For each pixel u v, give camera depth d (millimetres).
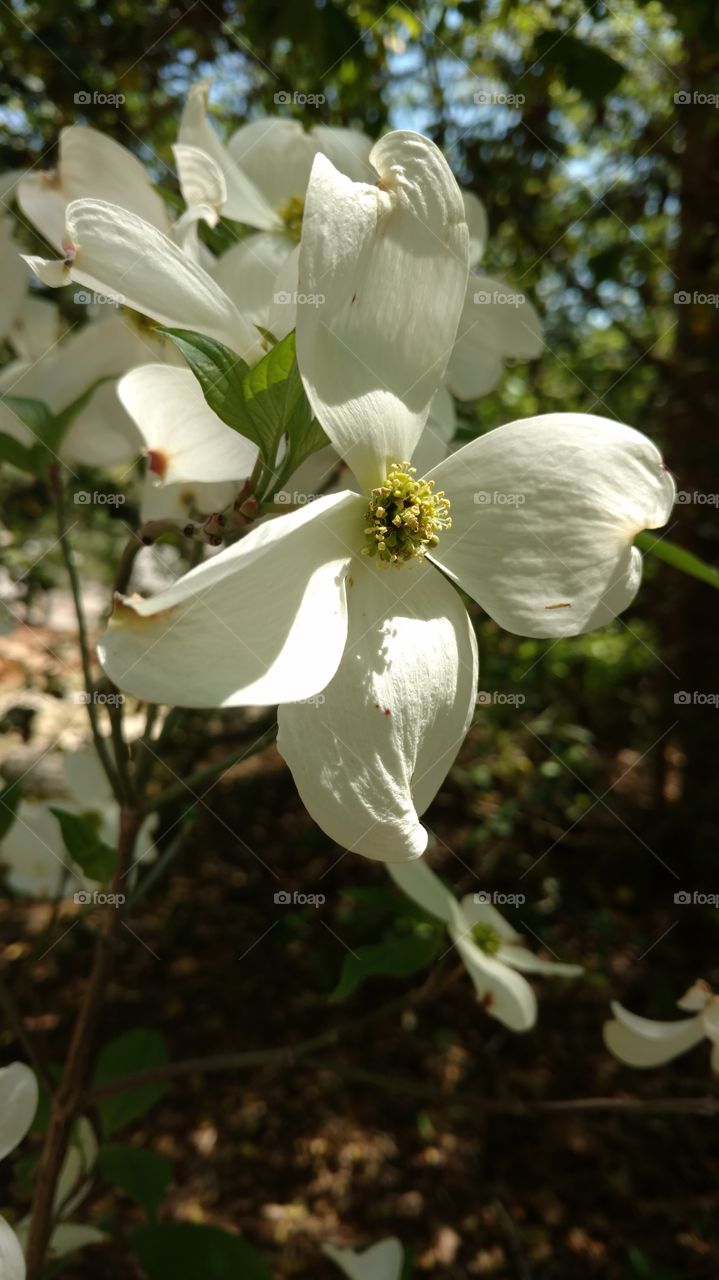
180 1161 438
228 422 118
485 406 625
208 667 98
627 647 682
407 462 131
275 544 112
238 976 526
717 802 583
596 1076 489
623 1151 458
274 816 613
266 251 160
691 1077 492
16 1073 132
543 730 569
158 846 430
